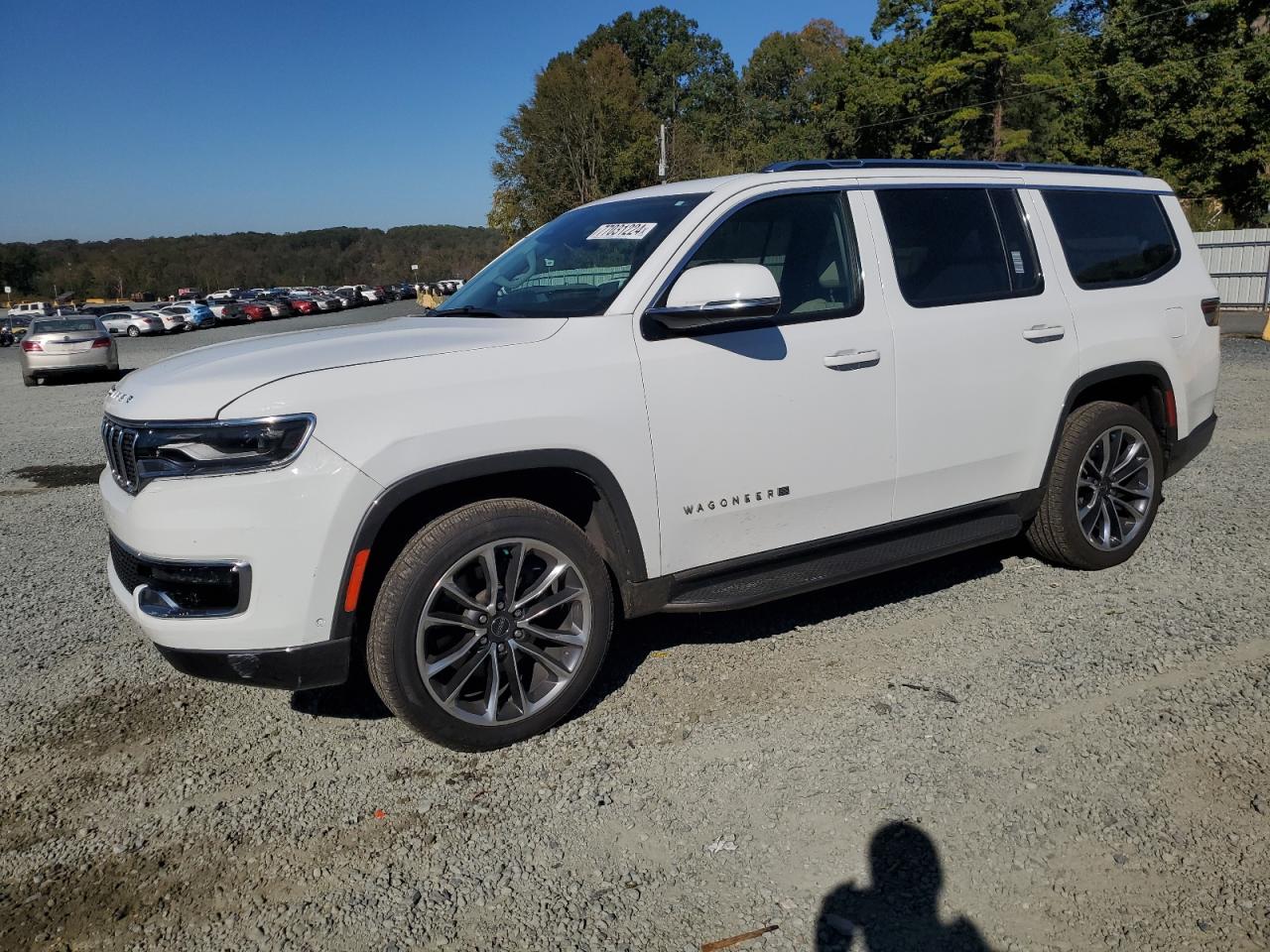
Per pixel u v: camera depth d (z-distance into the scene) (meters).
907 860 2.59
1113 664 3.68
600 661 3.38
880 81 48.41
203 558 2.84
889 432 3.87
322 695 3.76
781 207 3.77
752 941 2.32
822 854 2.63
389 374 2.98
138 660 4.12
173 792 3.09
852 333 3.76
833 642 4.02
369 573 3.11
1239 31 34.78
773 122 87.06
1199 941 2.27
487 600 3.16
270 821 2.91
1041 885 2.48
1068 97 40.25
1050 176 4.63
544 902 2.49
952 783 2.93
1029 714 3.33
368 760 3.25
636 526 3.35
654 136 51.97
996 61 41.69
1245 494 6.01
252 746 3.38
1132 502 4.80
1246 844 2.60
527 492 3.43
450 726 3.12
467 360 3.09
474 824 2.85
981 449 4.17
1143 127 35.81
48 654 4.20
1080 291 4.52
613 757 3.19
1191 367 4.94
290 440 2.82
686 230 3.56
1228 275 21.34
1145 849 2.60
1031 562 4.90
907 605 4.39
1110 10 39.84
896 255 3.97
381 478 2.89
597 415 3.21
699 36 91.25
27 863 2.75
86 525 6.55
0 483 8.21
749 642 4.06
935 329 3.98
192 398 2.89
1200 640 3.86
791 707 3.46
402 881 2.61
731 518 3.55
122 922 2.49
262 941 2.40
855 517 3.87
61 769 3.25
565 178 53.78
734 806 2.87
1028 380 4.27
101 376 19.73
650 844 2.72
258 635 2.88
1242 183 35.56
